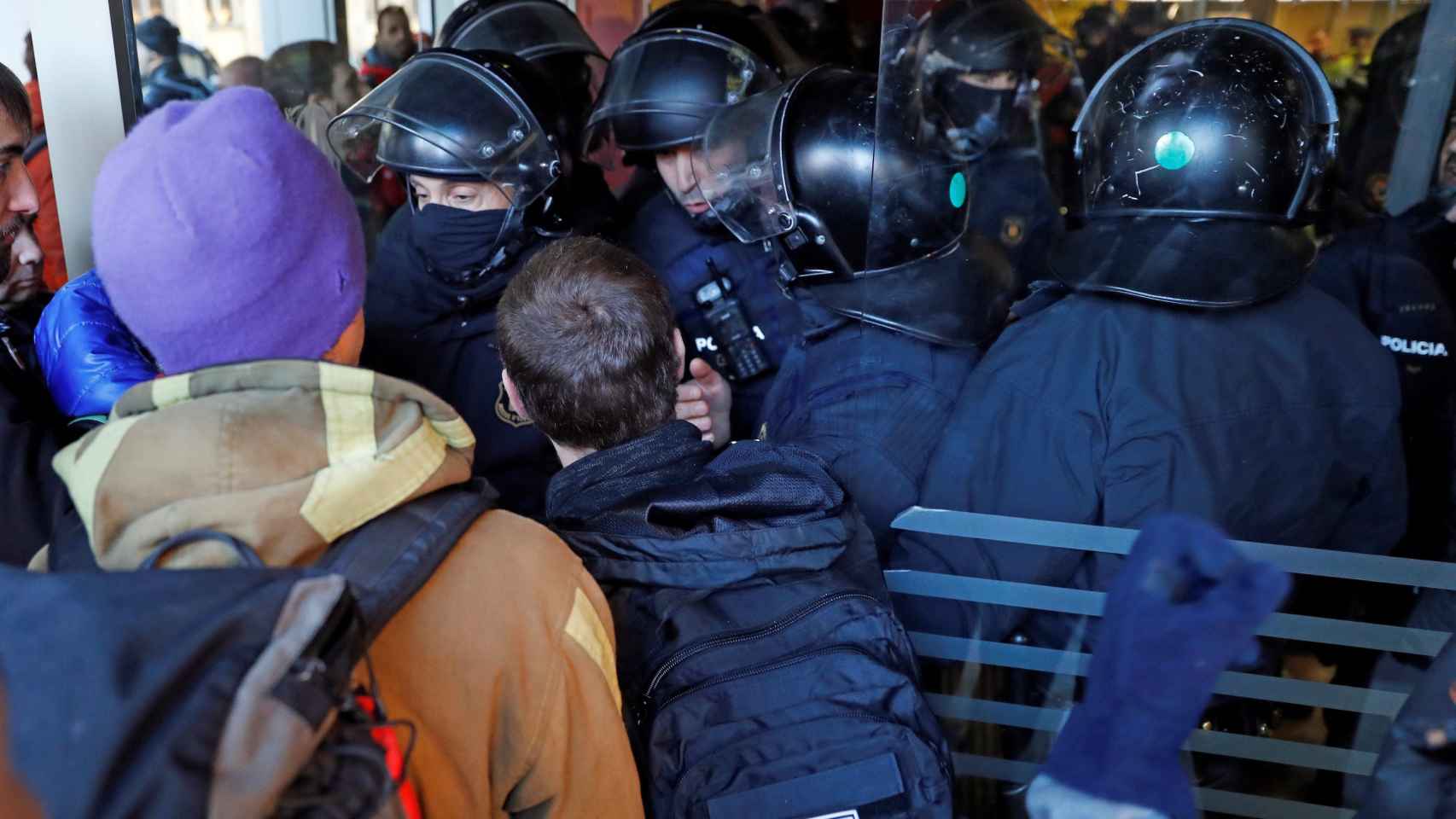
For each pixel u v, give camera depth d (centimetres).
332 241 59
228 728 38
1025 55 109
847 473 101
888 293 105
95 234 55
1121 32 111
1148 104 87
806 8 210
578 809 63
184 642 39
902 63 105
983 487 98
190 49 168
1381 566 92
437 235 129
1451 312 88
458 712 58
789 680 75
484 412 133
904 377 103
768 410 120
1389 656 93
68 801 34
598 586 71
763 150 112
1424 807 67
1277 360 89
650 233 154
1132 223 90
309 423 53
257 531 50
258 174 54
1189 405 90
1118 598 43
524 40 185
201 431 50
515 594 61
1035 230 106
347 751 43
